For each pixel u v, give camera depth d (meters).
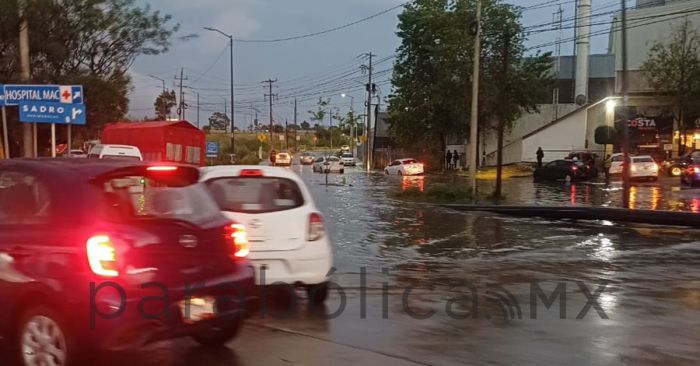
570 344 6.38
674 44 45.75
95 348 4.86
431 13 54.72
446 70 52.16
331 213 21.44
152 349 6.09
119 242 4.96
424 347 6.24
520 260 11.89
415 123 56.94
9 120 21.84
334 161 58.88
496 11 51.31
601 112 52.53
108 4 22.17
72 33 21.36
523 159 54.94
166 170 5.73
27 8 18.39
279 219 7.73
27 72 18.75
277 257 7.64
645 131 48.22
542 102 56.41
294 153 117.19
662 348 6.24
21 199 5.48
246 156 77.50
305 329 6.89
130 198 5.39
